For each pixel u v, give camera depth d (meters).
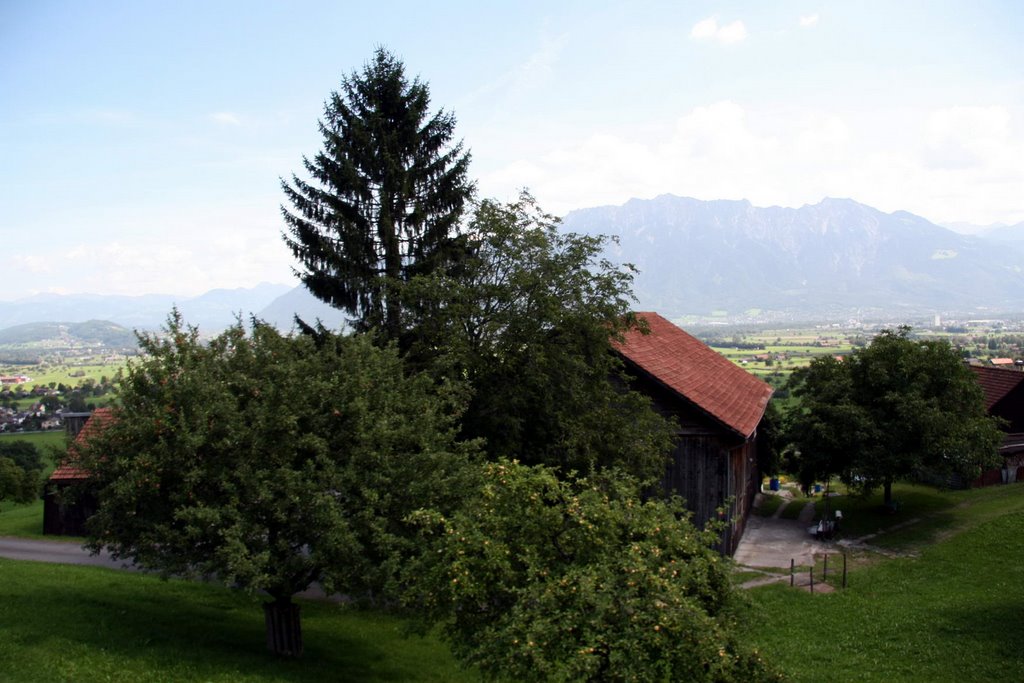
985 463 34.03
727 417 29.45
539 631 10.80
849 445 33.91
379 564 15.95
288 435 15.84
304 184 29.53
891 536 32.78
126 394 15.72
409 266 29.45
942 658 18.23
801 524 37.19
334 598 24.67
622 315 26.34
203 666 15.54
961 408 35.25
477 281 26.16
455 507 16.80
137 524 15.30
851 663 18.42
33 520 37.62
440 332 24.84
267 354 17.48
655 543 12.31
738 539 32.28
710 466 29.09
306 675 16.36
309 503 15.33
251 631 19.25
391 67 31.11
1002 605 21.48
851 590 24.97
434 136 31.55
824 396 35.19
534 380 23.48
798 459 36.25
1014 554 27.17
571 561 12.60
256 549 15.33
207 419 15.38
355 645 19.97
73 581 22.16
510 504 13.22
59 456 15.98
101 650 15.58
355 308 29.73
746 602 12.77
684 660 10.64
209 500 15.44
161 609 20.05
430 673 18.44
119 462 14.73
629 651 10.66
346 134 30.56
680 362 35.56
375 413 17.00
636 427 25.72
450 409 23.95
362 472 16.39
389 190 30.33
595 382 25.61
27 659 14.46
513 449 23.47
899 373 34.62
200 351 17.03
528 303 24.50
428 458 16.86
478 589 12.22
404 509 16.45
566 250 25.70
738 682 11.62
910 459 32.78
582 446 24.06
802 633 21.02
